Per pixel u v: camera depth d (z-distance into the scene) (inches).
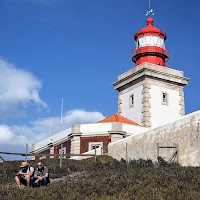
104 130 1411.2
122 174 664.4
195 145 808.3
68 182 641.6
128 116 1646.2
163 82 1627.7
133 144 1071.0
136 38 1791.3
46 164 1090.1
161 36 1763.0
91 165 1064.8
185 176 592.1
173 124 895.1
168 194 493.4
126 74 1695.4
